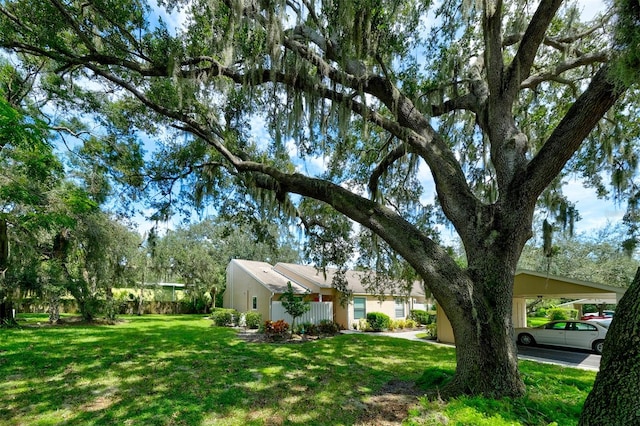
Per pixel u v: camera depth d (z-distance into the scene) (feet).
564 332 37.83
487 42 16.43
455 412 10.76
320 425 12.66
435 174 16.75
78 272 48.34
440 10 19.75
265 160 26.22
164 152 27.17
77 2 18.86
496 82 16.26
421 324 60.85
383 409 14.11
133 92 20.88
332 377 19.65
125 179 29.78
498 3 15.78
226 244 92.79
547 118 24.54
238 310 60.59
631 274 63.93
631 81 9.51
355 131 26.35
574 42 20.70
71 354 25.52
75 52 21.90
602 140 21.71
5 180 25.89
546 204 22.70
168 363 23.06
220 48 18.62
